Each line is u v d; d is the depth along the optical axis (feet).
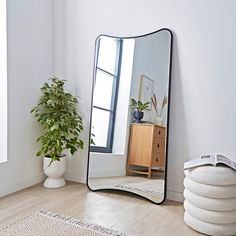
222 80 7.06
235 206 5.75
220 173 5.77
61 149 8.46
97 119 8.84
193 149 7.51
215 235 5.75
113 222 6.35
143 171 7.91
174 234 5.84
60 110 8.72
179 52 7.54
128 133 8.21
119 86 8.41
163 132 7.59
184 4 7.41
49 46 9.42
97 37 8.83
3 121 7.93
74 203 7.45
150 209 7.16
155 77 7.73
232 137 7.02
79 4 9.07
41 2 8.94
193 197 6.01
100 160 8.68
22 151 8.54
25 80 8.48
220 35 7.02
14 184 8.27
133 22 8.18
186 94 7.52
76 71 9.30
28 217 6.45
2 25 7.72
